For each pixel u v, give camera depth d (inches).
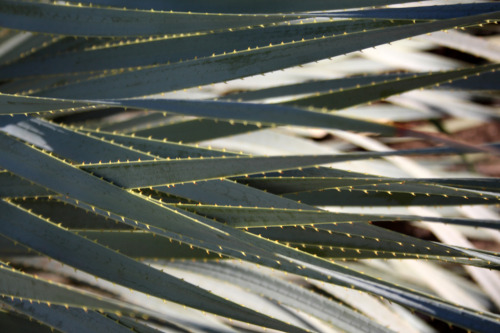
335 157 47.7
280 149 58.0
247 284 53.7
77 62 56.1
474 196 51.4
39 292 48.3
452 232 57.2
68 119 55.9
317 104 51.5
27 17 54.6
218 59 52.3
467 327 48.9
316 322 53.9
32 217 50.5
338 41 51.1
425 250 51.0
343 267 49.7
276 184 52.0
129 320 50.8
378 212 55.7
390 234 51.0
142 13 53.8
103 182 50.2
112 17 54.2
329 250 52.7
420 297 49.4
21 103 50.1
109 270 50.0
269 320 49.3
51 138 51.6
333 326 52.6
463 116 59.8
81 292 47.8
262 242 50.2
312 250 52.7
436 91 59.3
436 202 53.3
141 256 53.5
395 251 51.4
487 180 50.0
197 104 49.6
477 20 49.9
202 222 50.0
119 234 53.3
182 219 49.5
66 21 54.6
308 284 55.0
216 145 57.7
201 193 51.7
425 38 61.2
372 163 58.4
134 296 52.3
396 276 56.2
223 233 49.2
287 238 52.3
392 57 61.0
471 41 60.9
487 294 56.1
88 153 51.4
